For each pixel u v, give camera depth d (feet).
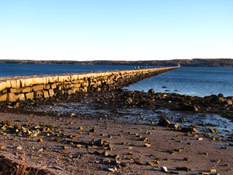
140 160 25.26
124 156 26.04
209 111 67.41
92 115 56.24
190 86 167.12
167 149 31.32
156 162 24.95
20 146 25.55
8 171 17.53
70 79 99.19
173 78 258.98
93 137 33.83
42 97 77.00
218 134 43.57
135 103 74.38
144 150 29.76
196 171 23.75
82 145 29.01
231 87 169.27
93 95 92.38
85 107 66.69
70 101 75.82
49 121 45.29
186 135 40.19
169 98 88.33
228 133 45.06
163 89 140.05
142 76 242.37
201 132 44.39
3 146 24.94
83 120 49.49
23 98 69.10
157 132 41.01
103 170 20.98
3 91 63.57
